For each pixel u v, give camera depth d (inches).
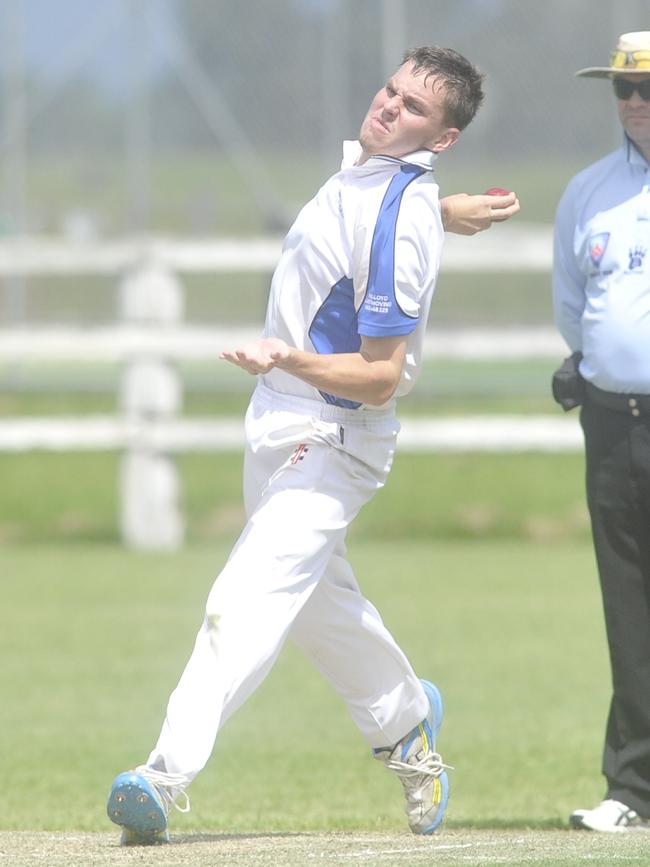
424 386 2214.6
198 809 925.2
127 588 1636.3
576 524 1969.7
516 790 973.2
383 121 689.6
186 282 2684.5
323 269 686.5
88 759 1044.5
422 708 751.1
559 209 824.3
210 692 674.2
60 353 1861.5
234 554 690.8
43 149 2490.2
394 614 1502.2
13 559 1815.9
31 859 653.9
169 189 2493.8
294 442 696.4
